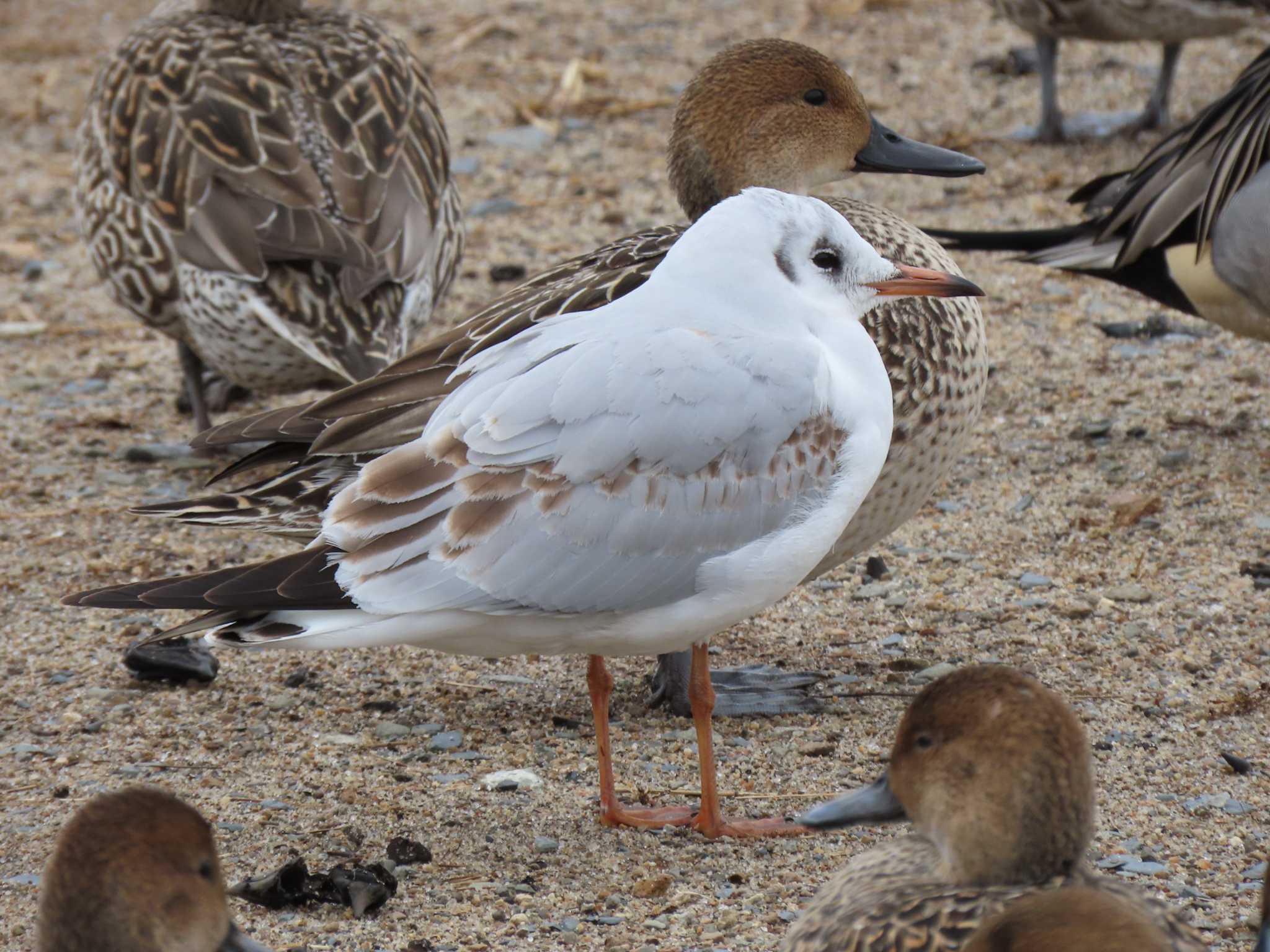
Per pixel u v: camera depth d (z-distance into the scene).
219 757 9.83
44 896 6.56
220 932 6.77
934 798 6.90
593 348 8.45
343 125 13.52
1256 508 12.40
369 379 9.58
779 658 10.94
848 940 6.48
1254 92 13.31
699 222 8.76
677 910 8.27
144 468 14.05
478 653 8.88
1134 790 9.22
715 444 8.38
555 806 9.30
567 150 20.41
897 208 18.08
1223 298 13.53
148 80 13.69
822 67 11.73
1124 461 13.23
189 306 13.23
